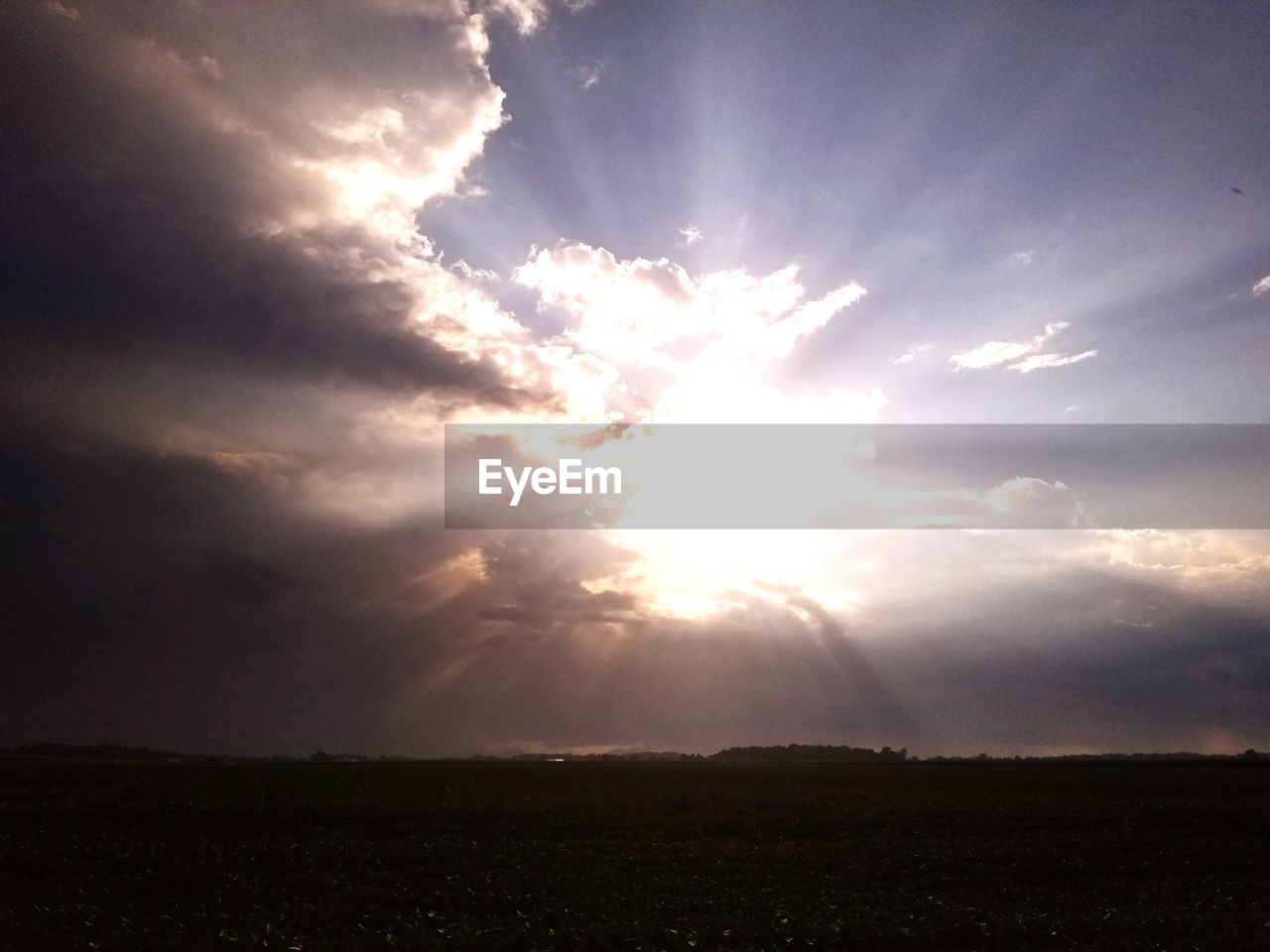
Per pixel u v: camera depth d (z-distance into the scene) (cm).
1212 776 9631
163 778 7919
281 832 4150
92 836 3800
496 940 1988
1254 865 3278
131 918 2177
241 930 2084
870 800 6244
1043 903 2562
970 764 16400
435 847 3547
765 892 2698
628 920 2233
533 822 4600
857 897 2597
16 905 2305
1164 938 2098
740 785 7931
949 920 2270
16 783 6981
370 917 2222
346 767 11981
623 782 8175
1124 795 6856
